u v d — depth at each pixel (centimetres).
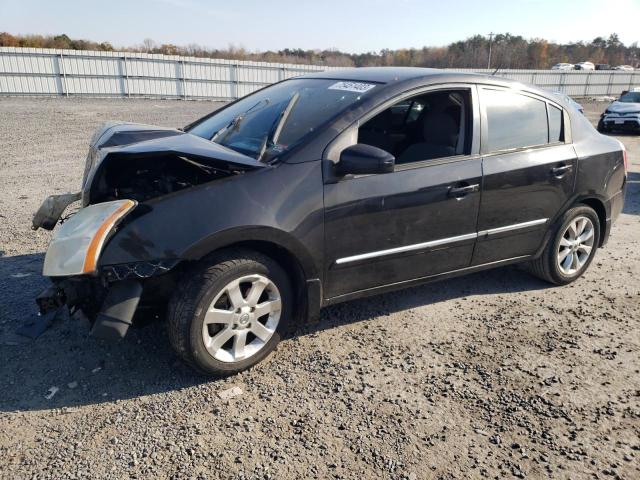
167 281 303
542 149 415
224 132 385
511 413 291
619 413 293
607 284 476
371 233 341
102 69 2650
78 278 289
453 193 366
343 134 331
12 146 1140
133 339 351
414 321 394
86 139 1282
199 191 296
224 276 296
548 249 445
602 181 455
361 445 262
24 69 2481
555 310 420
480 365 337
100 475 238
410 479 242
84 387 302
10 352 332
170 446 257
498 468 250
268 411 286
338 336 368
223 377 315
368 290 358
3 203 684
